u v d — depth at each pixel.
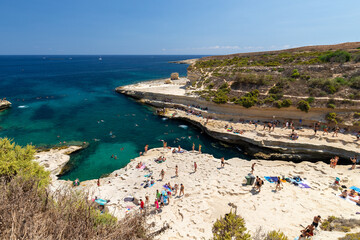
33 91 72.31
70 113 50.09
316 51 65.00
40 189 7.66
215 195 18.31
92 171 27.45
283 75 48.84
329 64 47.59
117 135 38.62
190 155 29.16
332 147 28.81
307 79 43.75
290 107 37.38
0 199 6.01
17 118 45.12
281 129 35.72
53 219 6.00
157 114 51.50
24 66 181.88
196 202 17.02
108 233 6.43
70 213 6.53
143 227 7.46
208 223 14.24
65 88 79.75
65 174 26.70
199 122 42.91
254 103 40.31
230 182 20.55
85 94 70.62
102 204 15.79
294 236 12.70
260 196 18.11
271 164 25.69
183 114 48.56
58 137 36.47
